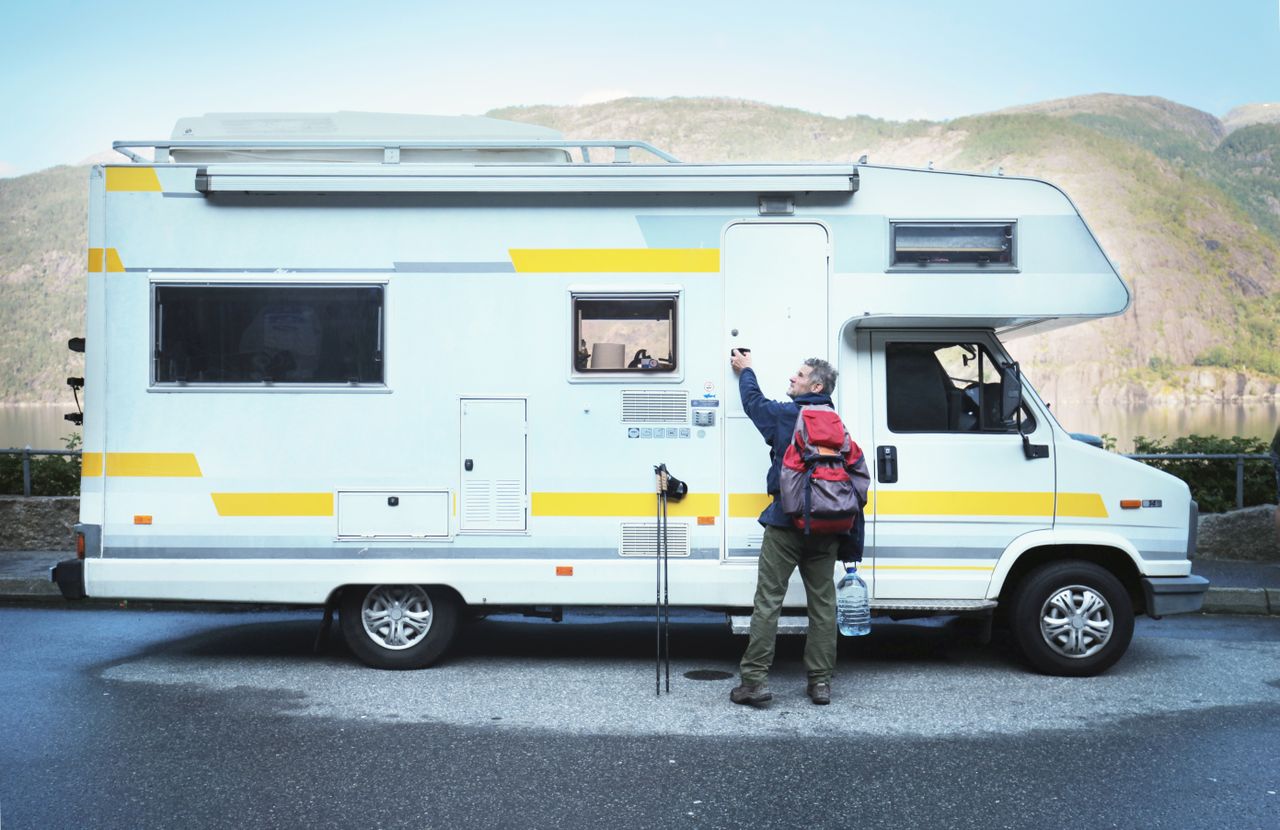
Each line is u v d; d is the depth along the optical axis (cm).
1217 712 554
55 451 1033
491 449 628
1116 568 649
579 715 545
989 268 624
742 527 624
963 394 638
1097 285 624
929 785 446
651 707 561
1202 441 1052
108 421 631
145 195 634
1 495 1054
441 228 632
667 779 452
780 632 591
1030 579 626
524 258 631
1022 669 650
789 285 629
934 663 667
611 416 627
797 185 620
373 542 627
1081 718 543
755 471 625
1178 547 627
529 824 403
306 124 658
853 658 681
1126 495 626
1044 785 446
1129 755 484
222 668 643
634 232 630
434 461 628
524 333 630
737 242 629
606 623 798
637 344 629
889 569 623
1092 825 404
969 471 625
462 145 646
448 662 664
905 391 634
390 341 630
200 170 621
